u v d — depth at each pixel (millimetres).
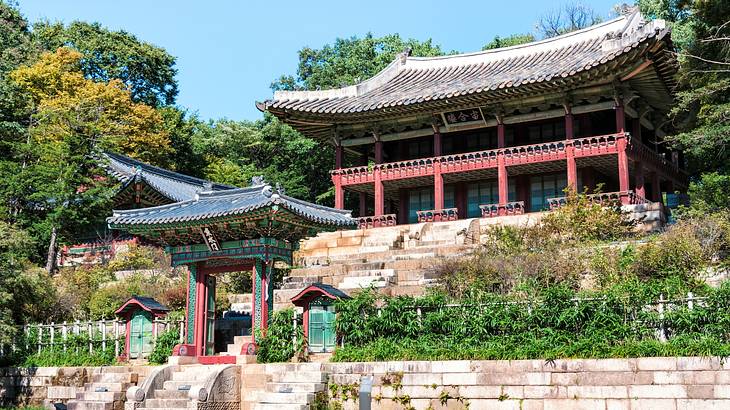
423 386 20875
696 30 39438
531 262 25734
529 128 47656
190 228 25000
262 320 24234
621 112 42094
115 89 58406
